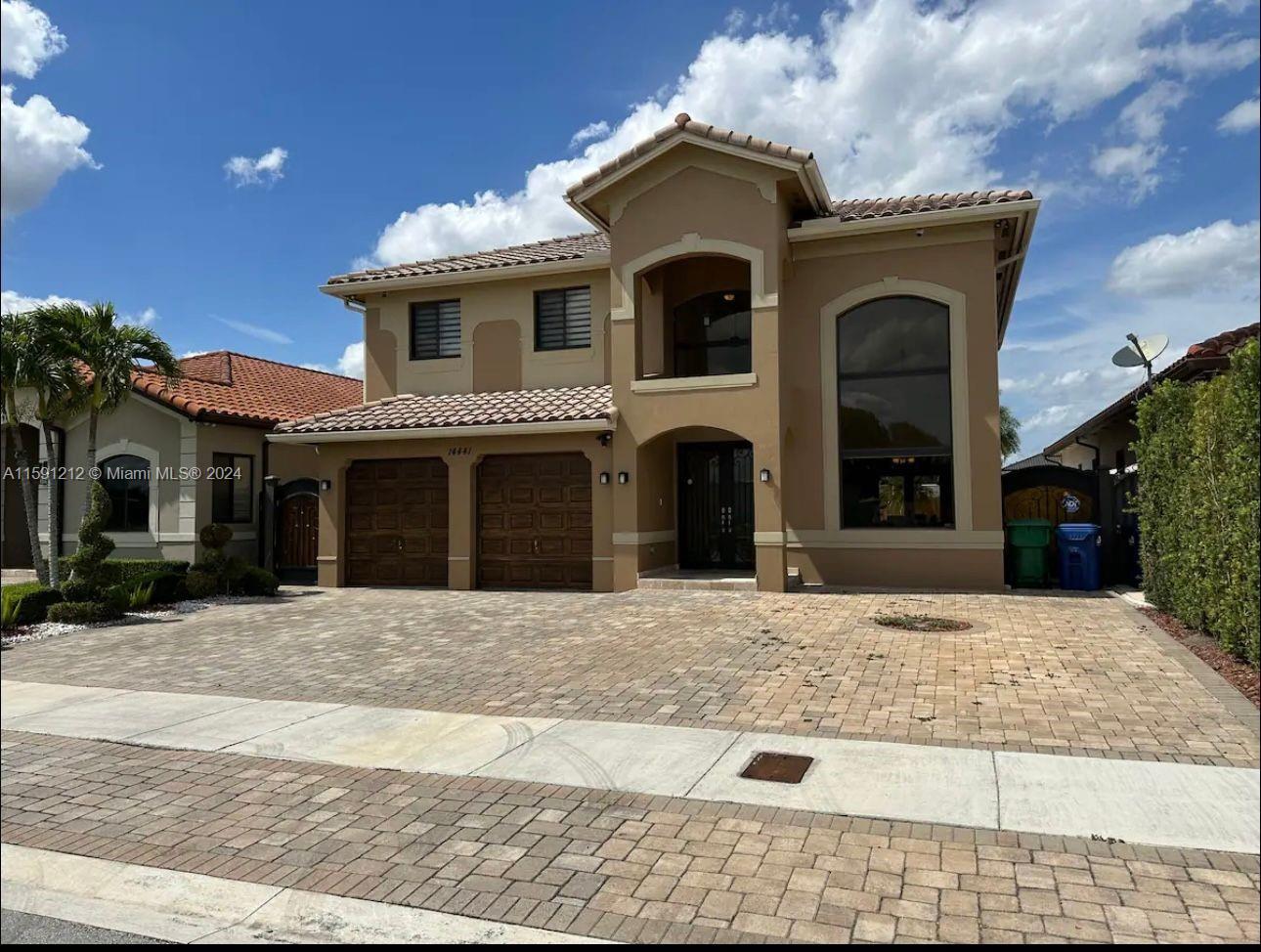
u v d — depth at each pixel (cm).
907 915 412
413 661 1017
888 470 1562
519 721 754
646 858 482
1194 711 720
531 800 575
